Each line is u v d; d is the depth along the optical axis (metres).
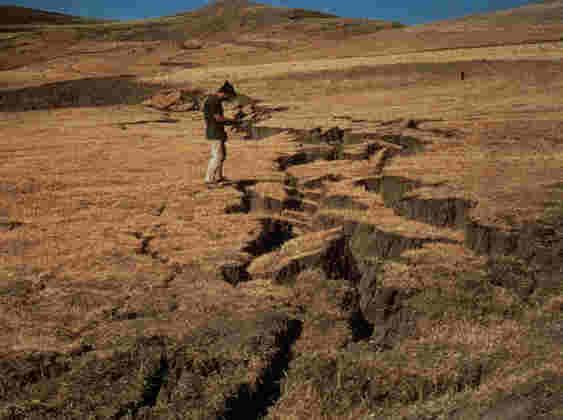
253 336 4.33
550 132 15.22
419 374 4.02
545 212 7.24
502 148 13.35
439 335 4.91
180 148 17.78
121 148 18.05
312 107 31.05
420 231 7.67
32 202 9.50
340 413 3.86
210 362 4.02
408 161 12.17
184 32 153.25
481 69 44.84
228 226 8.01
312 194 11.32
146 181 11.66
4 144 19.75
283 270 6.11
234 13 167.00
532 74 39.53
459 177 10.00
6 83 61.22
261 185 11.27
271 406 3.92
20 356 3.89
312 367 4.16
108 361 3.89
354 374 4.07
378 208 9.22
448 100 28.72
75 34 142.88
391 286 5.88
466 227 7.33
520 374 3.58
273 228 8.59
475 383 3.97
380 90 41.78
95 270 5.94
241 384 3.82
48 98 53.75
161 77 61.66
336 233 7.16
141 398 3.64
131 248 6.70
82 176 12.30
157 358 3.98
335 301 5.43
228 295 5.29
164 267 6.09
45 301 5.03
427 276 6.07
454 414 3.34
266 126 22.34
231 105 35.69
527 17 105.44
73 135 23.28
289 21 159.00
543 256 6.27
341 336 4.86
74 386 3.67
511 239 6.66
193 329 4.45
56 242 7.02
